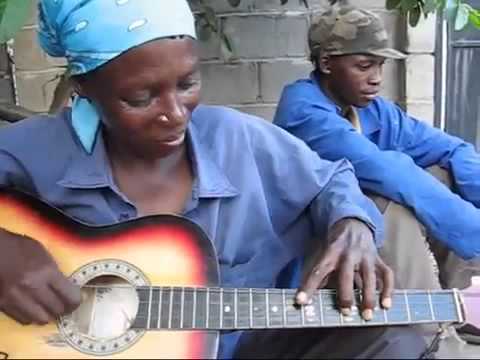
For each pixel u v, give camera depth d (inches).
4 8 66.6
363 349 53.0
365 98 87.8
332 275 58.8
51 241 62.6
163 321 58.7
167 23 58.3
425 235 85.0
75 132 64.8
